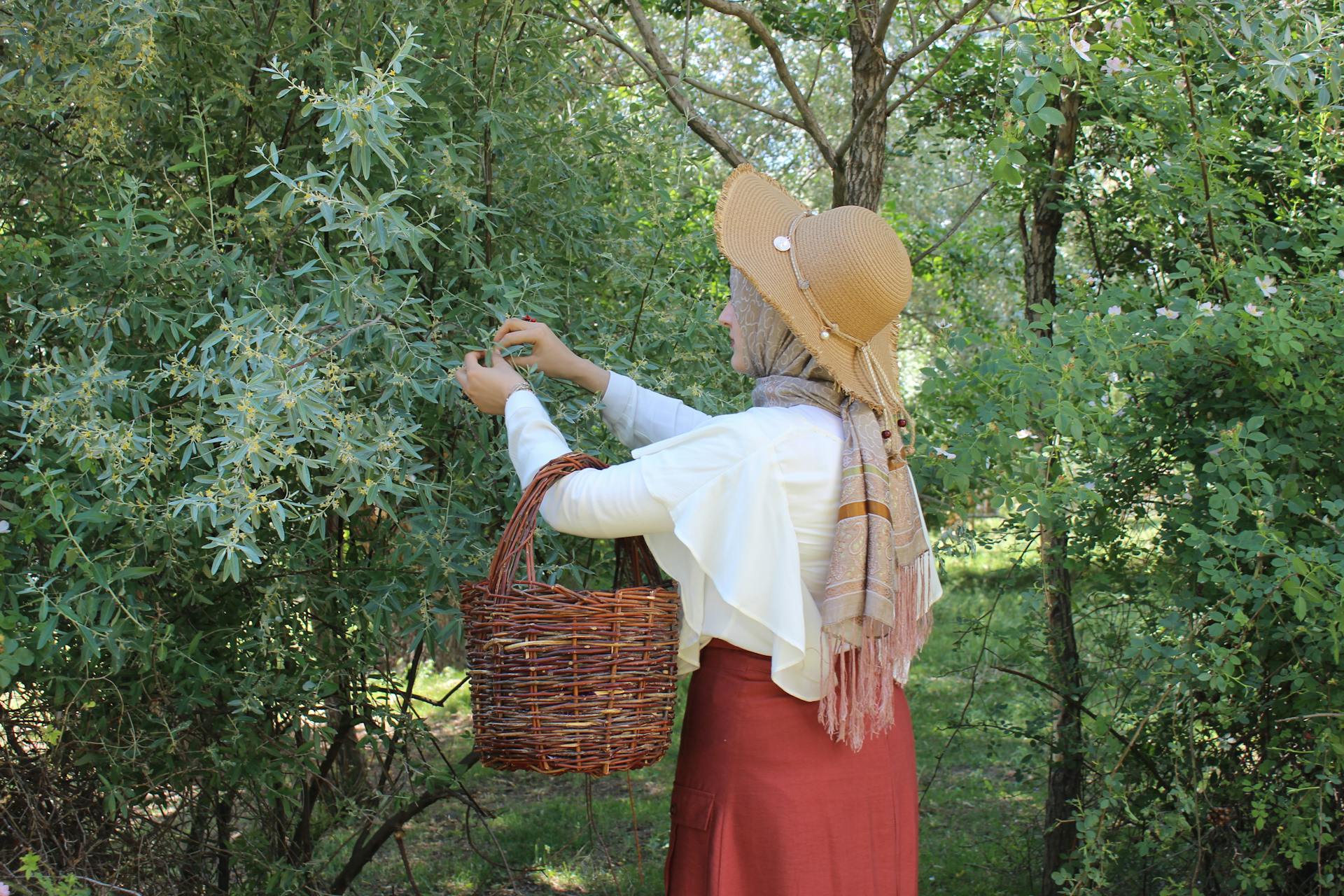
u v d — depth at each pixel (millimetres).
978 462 2547
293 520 2189
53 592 1938
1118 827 2979
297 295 2127
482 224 2348
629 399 1970
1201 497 2656
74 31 2047
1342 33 2430
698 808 1618
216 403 1918
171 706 2275
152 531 1941
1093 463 2836
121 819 2357
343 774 3000
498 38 2285
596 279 2578
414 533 2031
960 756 5371
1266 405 2578
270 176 2273
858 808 1610
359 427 1813
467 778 5484
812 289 1609
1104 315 2729
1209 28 2656
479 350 1975
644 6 4078
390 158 2152
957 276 5043
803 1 4031
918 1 3242
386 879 4098
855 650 1544
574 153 2463
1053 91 2170
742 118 5742
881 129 3324
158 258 1965
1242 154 3227
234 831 2738
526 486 1617
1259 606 2439
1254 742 2742
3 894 1912
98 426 1789
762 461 1558
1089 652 3490
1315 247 2963
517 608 1498
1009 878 3982
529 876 4168
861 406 1649
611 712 1506
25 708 2238
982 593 6844
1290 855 2529
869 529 1549
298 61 2223
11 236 2270
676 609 1570
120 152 2256
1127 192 3467
